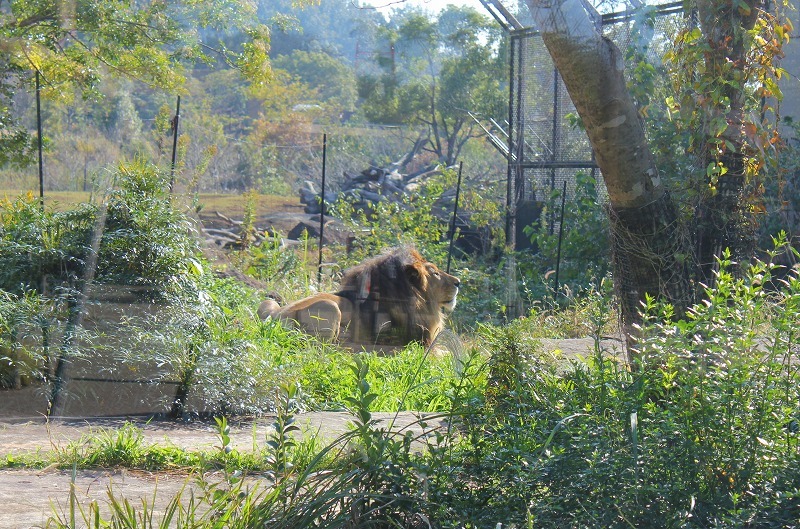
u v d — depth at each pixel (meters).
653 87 6.66
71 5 13.71
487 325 5.79
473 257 15.73
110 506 3.97
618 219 5.59
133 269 8.18
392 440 4.19
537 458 3.84
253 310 10.77
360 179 22.28
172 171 9.38
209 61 16.64
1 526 4.05
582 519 3.67
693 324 4.32
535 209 13.87
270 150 31.78
